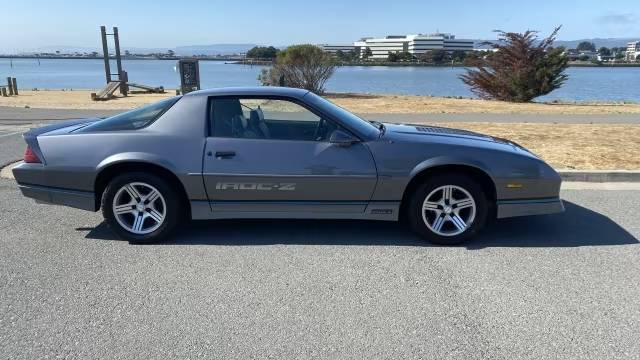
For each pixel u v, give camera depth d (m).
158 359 3.00
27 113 15.99
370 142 4.71
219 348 3.11
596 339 3.21
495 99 23.69
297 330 3.31
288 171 4.68
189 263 4.42
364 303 3.68
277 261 4.46
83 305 3.65
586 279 4.11
